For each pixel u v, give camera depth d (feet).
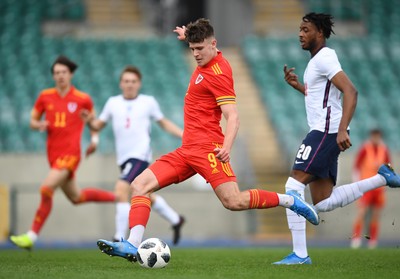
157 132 218.79
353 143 224.33
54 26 282.15
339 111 87.04
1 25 271.90
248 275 75.77
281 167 217.36
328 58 85.40
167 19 297.94
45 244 170.60
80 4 285.23
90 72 248.73
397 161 204.23
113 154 196.13
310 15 87.61
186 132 83.41
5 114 221.87
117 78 246.27
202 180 197.26
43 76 244.63
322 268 84.23
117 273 77.05
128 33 288.51
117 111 127.03
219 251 129.59
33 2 283.18
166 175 83.20
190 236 196.34
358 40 277.64
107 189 190.08
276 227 202.90
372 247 163.63
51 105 121.80
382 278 74.54
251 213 199.41
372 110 240.94
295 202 83.87
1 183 193.67
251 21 287.28
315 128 87.04
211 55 81.97
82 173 194.59
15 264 91.81
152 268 82.64
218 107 82.74
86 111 119.75
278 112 236.22
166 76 249.75
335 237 199.82
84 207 193.47
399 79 258.98
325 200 89.51
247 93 248.93
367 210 198.59
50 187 120.26
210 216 197.57
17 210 187.93
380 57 270.05
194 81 82.69
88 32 284.00
